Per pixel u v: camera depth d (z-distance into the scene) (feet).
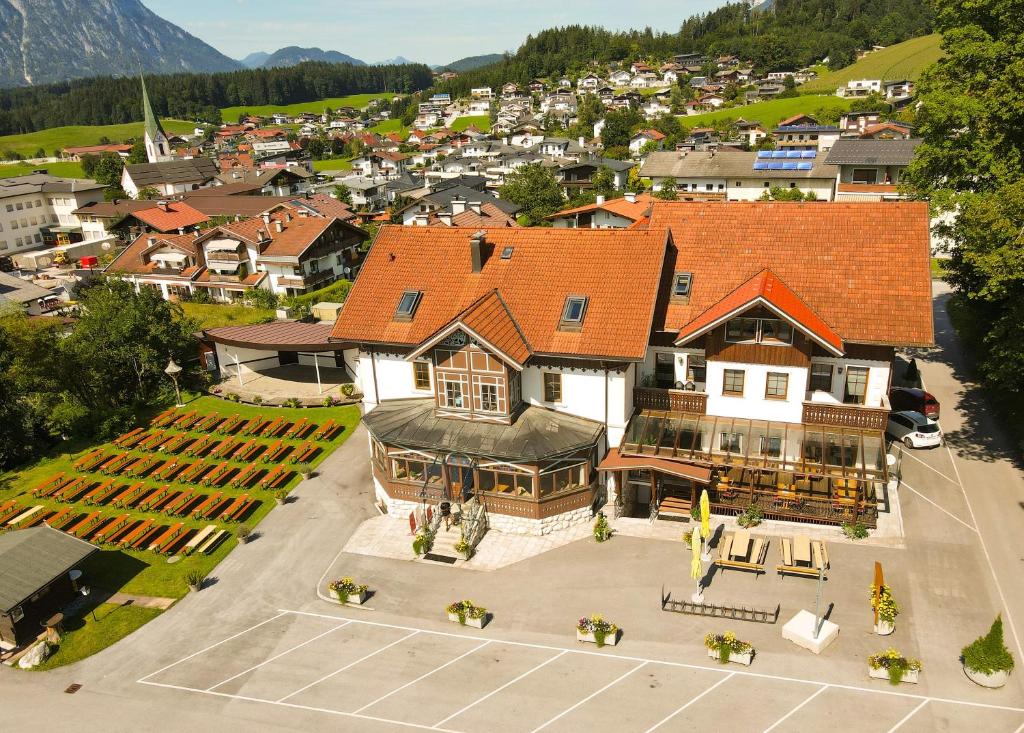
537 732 79.71
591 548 112.37
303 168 609.83
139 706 87.71
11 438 152.46
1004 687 81.10
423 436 117.80
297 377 188.96
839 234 122.01
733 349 116.78
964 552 103.60
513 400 118.93
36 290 257.75
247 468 141.69
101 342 173.06
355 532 121.70
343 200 492.95
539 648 92.63
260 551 118.01
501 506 117.50
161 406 177.27
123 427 163.22
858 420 112.06
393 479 123.03
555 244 128.47
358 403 170.19
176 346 184.65
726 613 95.25
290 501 132.26
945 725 76.64
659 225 132.77
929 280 113.39
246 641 97.96
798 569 100.48
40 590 101.04
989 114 135.95
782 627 91.40
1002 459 127.24
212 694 88.89
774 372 115.55
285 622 101.24
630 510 125.08
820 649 87.71
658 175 389.19
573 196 446.19
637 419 121.80
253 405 173.78
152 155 638.12
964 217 129.70
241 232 276.62
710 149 412.57
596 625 92.38
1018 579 97.76
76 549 108.78
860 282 116.26
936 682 82.23
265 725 83.66
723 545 106.32
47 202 434.30
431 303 128.26
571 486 117.39
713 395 120.47
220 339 174.09
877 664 82.94
